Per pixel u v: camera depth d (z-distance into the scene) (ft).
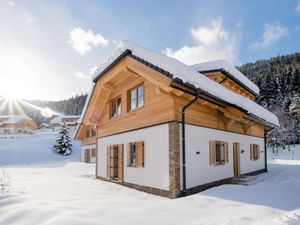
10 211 18.08
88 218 16.48
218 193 25.12
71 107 435.12
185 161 26.14
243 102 32.65
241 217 16.66
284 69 205.05
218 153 33.32
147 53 26.40
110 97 41.50
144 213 18.33
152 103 29.40
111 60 32.63
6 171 61.31
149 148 29.30
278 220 16.19
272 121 45.03
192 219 16.88
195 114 28.73
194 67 40.22
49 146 137.80
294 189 27.99
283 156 122.11
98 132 46.24
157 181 27.37
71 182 38.14
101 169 43.24
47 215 17.07
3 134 195.00
